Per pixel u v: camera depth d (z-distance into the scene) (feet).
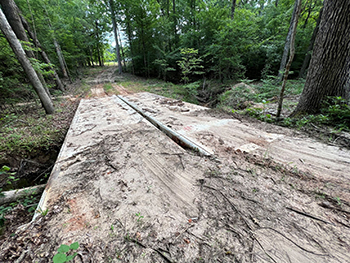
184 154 7.58
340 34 8.69
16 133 13.44
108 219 4.31
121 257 3.32
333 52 9.10
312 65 10.14
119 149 8.47
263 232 3.64
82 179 6.22
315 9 31.73
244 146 7.88
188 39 45.29
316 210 4.14
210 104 29.99
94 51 91.45
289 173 5.66
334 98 9.34
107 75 62.44
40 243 3.75
